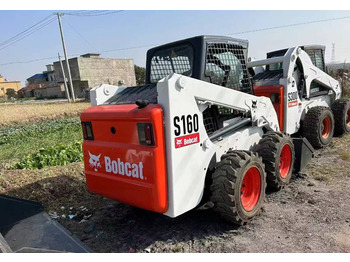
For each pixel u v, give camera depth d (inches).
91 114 131.0
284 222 138.3
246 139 159.9
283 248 118.4
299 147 190.2
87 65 2063.2
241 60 161.5
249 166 132.0
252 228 134.4
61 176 200.5
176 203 114.1
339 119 283.0
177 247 122.8
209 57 138.3
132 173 117.3
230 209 125.4
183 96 113.3
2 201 152.4
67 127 539.5
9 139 464.8
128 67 2341.3
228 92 138.9
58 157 261.1
